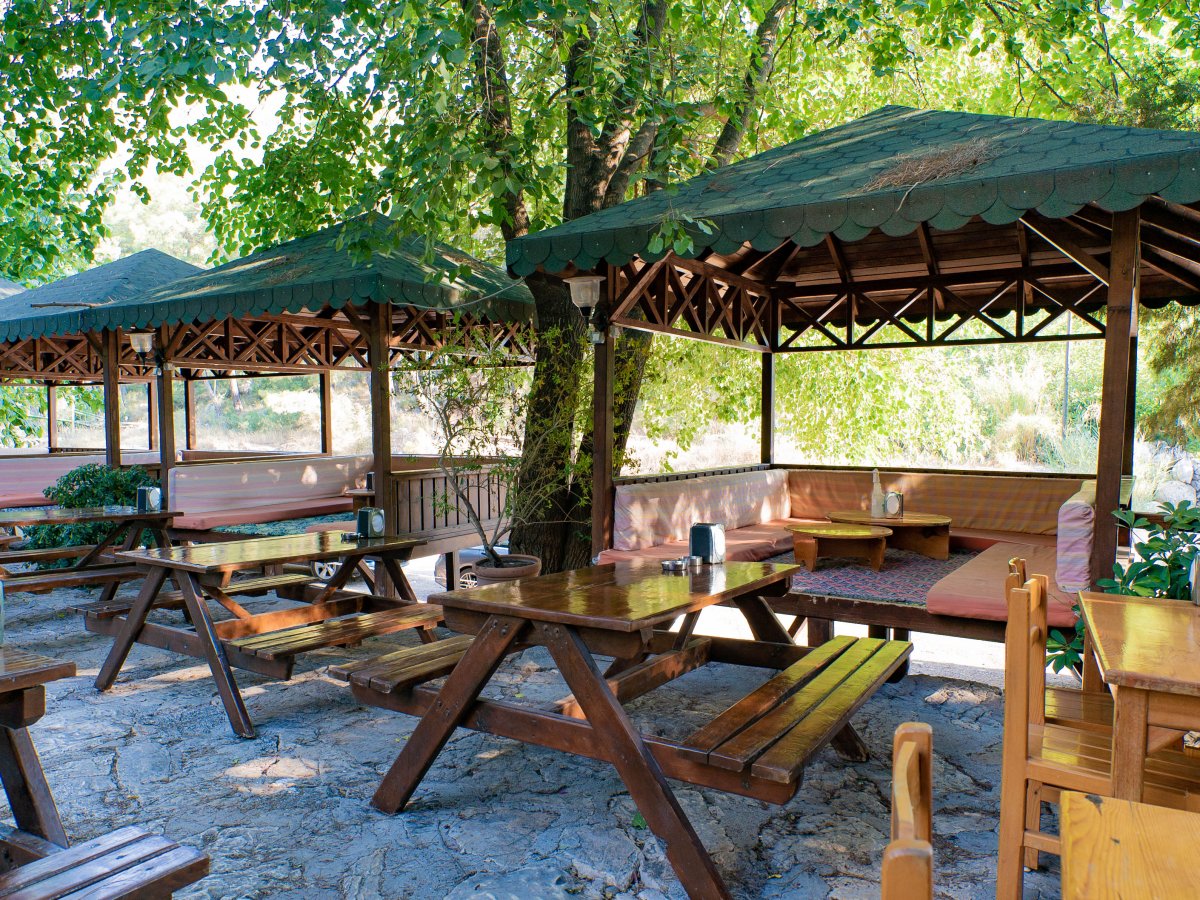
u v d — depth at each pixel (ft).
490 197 21.40
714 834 10.30
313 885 9.17
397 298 21.85
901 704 15.28
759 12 26.17
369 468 33.96
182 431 106.32
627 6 21.75
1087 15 25.46
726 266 23.63
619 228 16.07
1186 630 7.97
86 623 16.70
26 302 33.73
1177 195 11.71
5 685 7.43
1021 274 23.99
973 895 8.87
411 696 10.94
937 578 17.60
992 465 74.90
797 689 10.66
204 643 14.26
